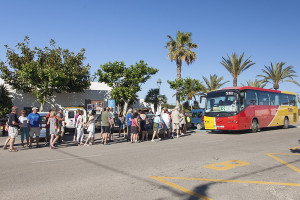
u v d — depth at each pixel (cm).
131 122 1377
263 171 644
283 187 509
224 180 564
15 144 1306
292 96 2412
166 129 1619
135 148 1107
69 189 509
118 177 599
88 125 1255
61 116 1364
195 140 1409
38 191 499
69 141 1421
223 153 927
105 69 2577
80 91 2520
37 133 1166
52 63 2309
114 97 2609
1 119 1745
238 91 1736
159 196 462
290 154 891
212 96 1847
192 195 466
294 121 2394
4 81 2327
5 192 495
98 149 1094
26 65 2175
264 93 2000
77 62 2428
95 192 488
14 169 702
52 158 876
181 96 2520
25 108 2467
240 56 3184
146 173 636
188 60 2806
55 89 2364
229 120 1709
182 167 699
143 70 2589
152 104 3453
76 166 731
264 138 1441
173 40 2834
